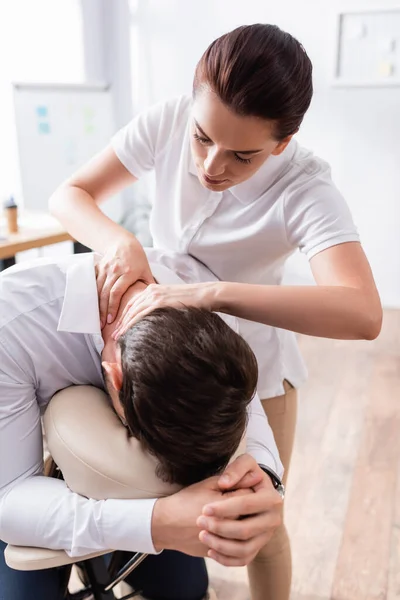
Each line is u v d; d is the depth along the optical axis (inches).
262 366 50.2
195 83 35.4
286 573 54.2
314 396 107.3
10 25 131.3
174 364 28.1
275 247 47.5
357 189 149.8
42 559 33.9
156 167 50.2
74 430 34.9
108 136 152.9
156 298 34.9
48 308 37.4
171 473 31.7
